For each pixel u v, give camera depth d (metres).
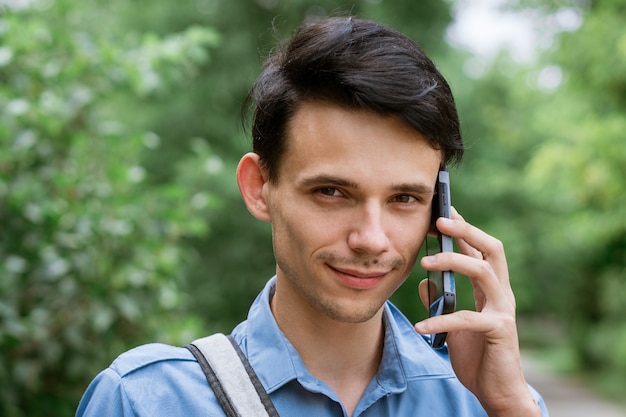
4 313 2.48
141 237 2.96
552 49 10.33
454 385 1.37
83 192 2.85
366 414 1.29
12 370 2.63
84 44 2.98
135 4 9.41
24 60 2.87
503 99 14.80
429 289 1.36
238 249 8.56
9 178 2.70
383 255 1.16
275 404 1.25
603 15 9.91
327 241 1.15
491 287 1.27
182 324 3.11
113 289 2.82
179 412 1.23
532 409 1.26
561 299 16.80
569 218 12.21
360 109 1.13
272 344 1.29
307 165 1.15
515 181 11.23
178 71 3.38
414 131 1.15
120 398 1.24
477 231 1.30
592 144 9.82
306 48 1.16
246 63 9.05
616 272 13.66
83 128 3.05
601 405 11.93
